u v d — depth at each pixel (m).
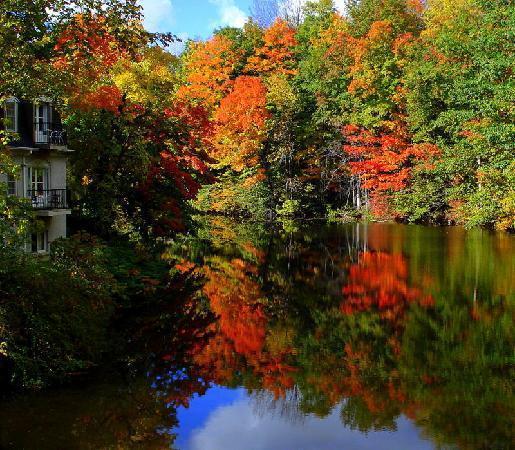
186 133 27.36
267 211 50.59
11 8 13.79
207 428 10.38
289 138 50.16
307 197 51.47
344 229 42.56
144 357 14.17
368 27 53.66
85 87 19.20
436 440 10.01
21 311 12.35
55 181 25.33
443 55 42.81
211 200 52.94
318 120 50.16
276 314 18.41
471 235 36.25
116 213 26.89
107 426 10.34
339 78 52.16
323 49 55.78
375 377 12.96
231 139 49.41
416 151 43.78
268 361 14.05
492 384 12.45
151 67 30.20
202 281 23.52
